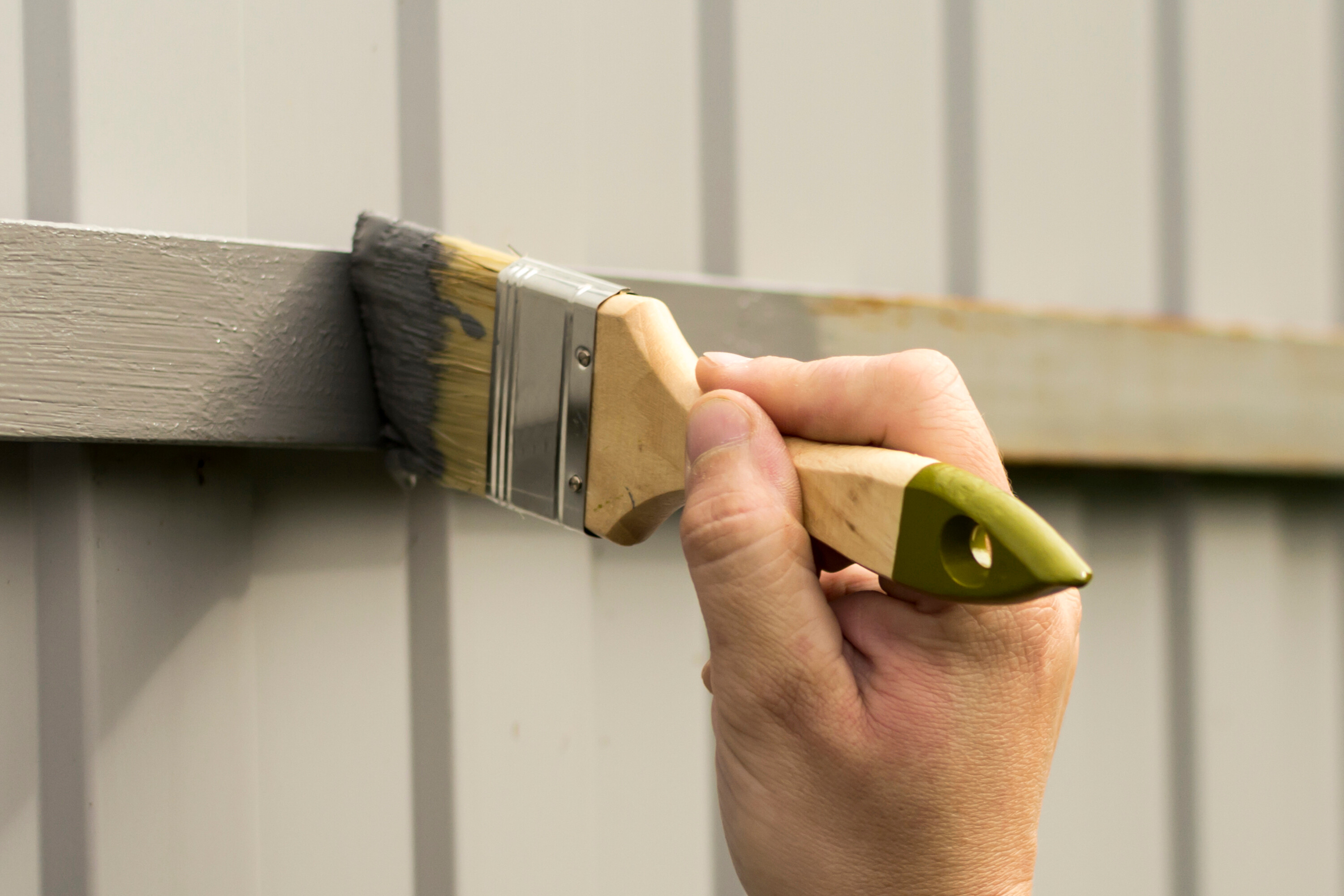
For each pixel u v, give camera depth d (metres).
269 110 0.67
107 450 0.59
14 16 0.59
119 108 0.62
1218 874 1.17
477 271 0.58
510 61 0.75
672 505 0.53
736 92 0.85
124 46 0.62
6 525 0.59
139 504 0.61
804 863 0.49
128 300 0.55
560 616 0.78
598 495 0.53
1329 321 1.26
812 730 0.47
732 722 0.49
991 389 0.92
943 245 0.97
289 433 0.60
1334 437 1.13
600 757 0.80
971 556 0.37
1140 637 1.11
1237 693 1.18
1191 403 1.04
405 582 0.72
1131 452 1.00
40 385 0.53
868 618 0.48
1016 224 1.02
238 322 0.58
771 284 0.86
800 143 0.89
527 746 0.77
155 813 0.62
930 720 0.46
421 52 0.72
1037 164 1.03
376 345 0.63
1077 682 1.06
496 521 0.75
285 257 0.60
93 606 0.59
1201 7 1.13
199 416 0.57
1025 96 1.01
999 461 0.47
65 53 0.60
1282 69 1.20
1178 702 1.14
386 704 0.71
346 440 0.63
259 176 0.67
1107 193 1.07
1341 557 1.28
